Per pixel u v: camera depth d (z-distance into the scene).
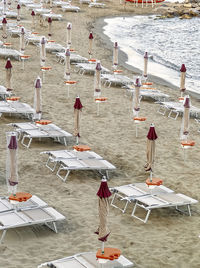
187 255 8.88
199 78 26.53
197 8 54.38
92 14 45.00
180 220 10.41
